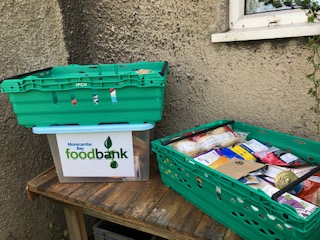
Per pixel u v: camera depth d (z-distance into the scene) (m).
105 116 0.99
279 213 0.64
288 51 1.02
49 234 1.48
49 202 1.46
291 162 0.91
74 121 1.01
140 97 0.95
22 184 1.31
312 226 0.61
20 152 1.28
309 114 1.05
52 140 1.08
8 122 1.22
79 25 1.41
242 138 1.08
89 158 1.08
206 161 0.91
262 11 1.12
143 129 1.00
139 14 1.28
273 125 1.14
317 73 0.99
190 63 1.24
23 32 1.23
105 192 1.08
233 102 1.20
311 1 0.99
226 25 1.13
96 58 1.47
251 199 0.70
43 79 0.94
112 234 1.37
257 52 1.08
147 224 0.92
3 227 1.25
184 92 1.29
